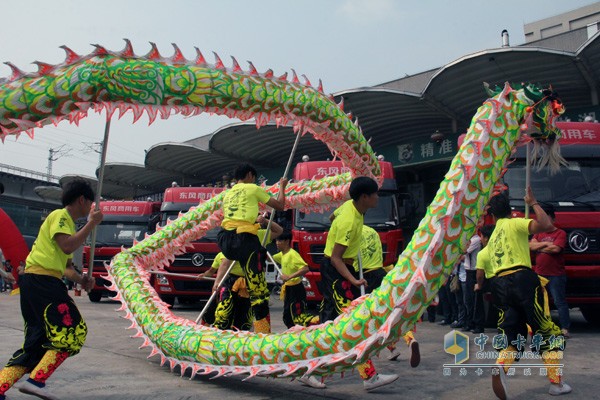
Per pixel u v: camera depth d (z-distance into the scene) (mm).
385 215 9836
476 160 3373
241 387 4352
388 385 4359
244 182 5027
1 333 7453
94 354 5875
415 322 3311
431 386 4312
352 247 4453
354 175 5223
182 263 11828
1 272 4375
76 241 3580
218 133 16359
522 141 3768
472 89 13344
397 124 15812
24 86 3094
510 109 3627
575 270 7035
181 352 4535
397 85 16672
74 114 3293
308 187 5809
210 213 6297
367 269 5621
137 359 5609
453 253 3260
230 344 4102
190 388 4293
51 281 3561
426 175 17250
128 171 21375
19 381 4500
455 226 3248
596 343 6418
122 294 5754
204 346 4309
